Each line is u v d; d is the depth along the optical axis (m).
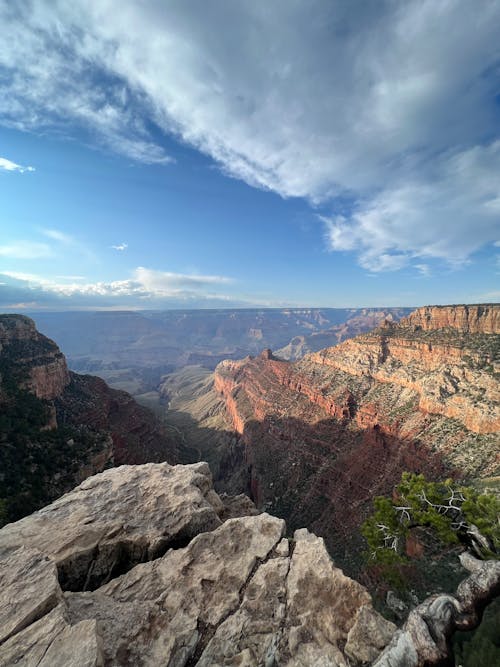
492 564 11.19
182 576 11.93
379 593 30.72
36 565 10.87
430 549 30.66
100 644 7.98
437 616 9.73
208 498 20.11
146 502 16.92
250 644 9.06
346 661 8.54
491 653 9.07
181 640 9.16
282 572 11.85
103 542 13.98
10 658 7.43
